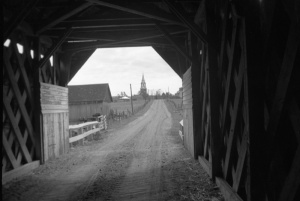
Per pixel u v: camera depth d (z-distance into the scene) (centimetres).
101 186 532
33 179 605
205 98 620
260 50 292
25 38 724
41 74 823
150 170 652
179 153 866
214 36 504
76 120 3228
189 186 493
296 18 212
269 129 270
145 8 600
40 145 771
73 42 990
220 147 491
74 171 684
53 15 726
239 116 367
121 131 1834
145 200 433
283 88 237
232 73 398
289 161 253
